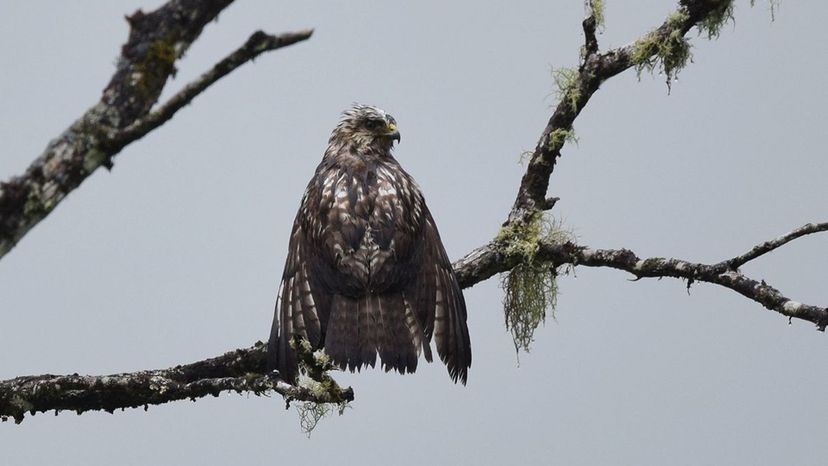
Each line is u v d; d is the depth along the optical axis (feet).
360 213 40.14
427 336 39.55
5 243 21.06
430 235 41.24
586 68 41.60
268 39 20.68
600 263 39.65
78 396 35.53
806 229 33.99
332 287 39.63
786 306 33.42
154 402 35.81
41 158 21.20
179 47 21.90
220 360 38.83
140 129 21.02
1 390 35.35
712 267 35.29
